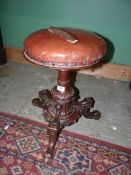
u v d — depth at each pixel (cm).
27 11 188
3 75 195
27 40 104
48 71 204
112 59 193
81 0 169
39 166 112
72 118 136
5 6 191
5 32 209
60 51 91
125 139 134
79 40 101
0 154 117
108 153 123
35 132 134
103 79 198
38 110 153
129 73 194
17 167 111
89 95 173
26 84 183
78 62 93
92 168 114
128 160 120
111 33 179
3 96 166
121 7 164
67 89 125
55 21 187
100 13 171
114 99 171
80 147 126
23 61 219
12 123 140
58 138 130
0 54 207
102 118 150
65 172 111
